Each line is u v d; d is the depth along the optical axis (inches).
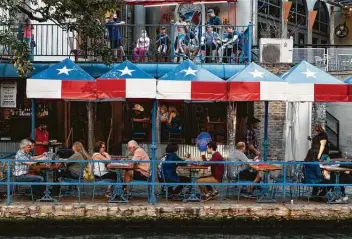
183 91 912.3
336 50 1489.9
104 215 916.0
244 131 1305.4
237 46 1262.3
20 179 946.7
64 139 1327.5
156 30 1454.2
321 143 1040.2
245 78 924.0
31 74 1210.6
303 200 995.3
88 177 965.2
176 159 966.4
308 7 1834.4
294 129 1205.7
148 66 1231.5
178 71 935.0
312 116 1323.8
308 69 968.3
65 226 922.7
